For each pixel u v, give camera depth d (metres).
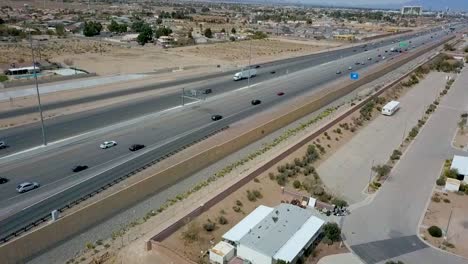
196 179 53.09
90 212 41.66
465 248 42.75
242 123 75.81
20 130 67.75
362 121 83.50
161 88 100.69
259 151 63.53
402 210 50.00
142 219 43.44
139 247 38.41
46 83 98.50
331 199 51.28
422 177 59.41
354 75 113.62
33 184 47.59
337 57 165.38
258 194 50.72
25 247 36.34
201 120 76.75
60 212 42.41
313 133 69.00
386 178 58.78
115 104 85.38
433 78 131.50
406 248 42.31
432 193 54.56
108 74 111.75
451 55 175.25
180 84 105.62
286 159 60.38
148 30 174.88
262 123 75.81
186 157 58.31
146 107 83.88
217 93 97.69
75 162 55.72
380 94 103.50
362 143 72.44
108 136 66.44
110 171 53.06
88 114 78.00
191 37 186.50
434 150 70.44
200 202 46.09
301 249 38.72
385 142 73.69
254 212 44.94
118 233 40.97
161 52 154.75
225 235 40.38
